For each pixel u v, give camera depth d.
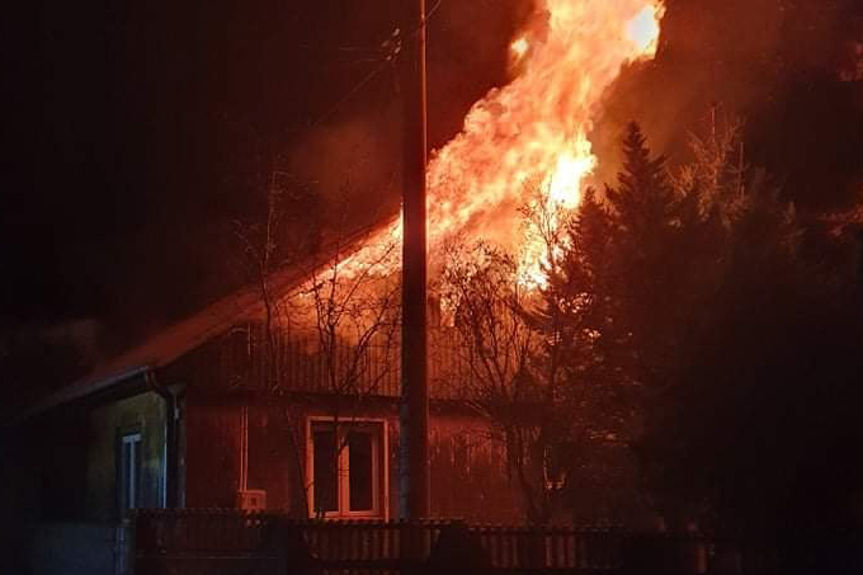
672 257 11.65
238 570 11.21
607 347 12.24
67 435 21.36
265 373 15.29
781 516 9.57
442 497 16.34
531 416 13.19
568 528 10.32
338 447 13.99
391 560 10.48
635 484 11.87
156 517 11.43
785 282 9.88
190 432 15.32
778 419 9.51
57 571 19.94
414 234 11.39
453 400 15.80
